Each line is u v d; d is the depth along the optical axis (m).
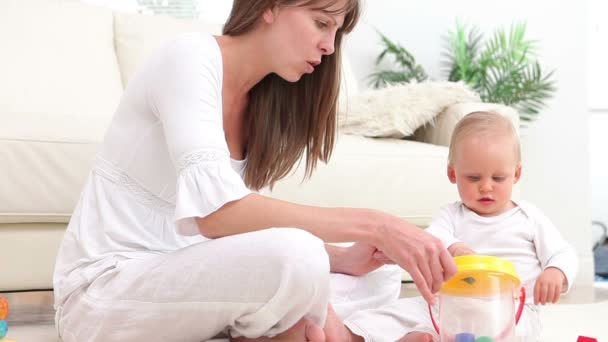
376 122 2.95
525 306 1.80
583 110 4.18
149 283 1.36
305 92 1.59
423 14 4.18
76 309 1.44
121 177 1.50
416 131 3.17
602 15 4.68
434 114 2.99
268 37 1.44
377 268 1.74
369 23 4.12
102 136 2.29
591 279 4.04
